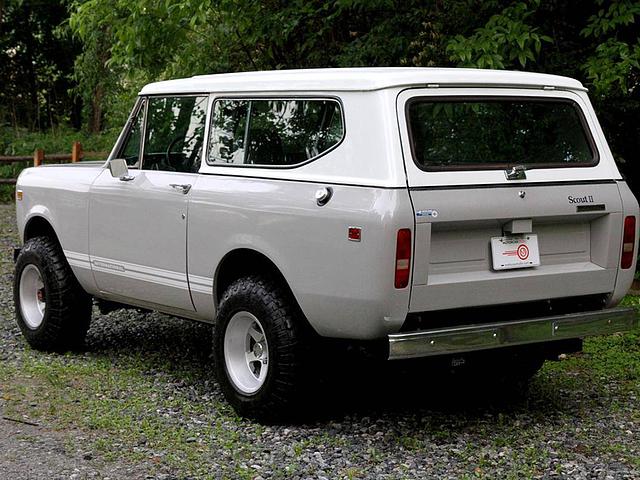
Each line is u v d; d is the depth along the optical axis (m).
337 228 6.08
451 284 6.09
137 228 7.72
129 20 13.02
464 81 6.38
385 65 12.09
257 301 6.60
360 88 6.21
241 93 7.07
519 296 6.41
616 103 11.92
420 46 11.59
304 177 6.42
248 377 6.87
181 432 6.50
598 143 6.86
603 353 8.79
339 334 6.23
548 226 6.57
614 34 11.48
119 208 7.88
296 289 6.36
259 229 6.62
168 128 7.67
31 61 35.53
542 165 6.56
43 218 8.77
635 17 11.30
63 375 8.01
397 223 5.84
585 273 6.66
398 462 5.98
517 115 6.56
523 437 6.50
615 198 6.74
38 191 8.80
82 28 13.65
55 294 8.59
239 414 6.84
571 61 11.57
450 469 5.86
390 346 5.88
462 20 11.57
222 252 6.93
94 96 29.73
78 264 8.38
